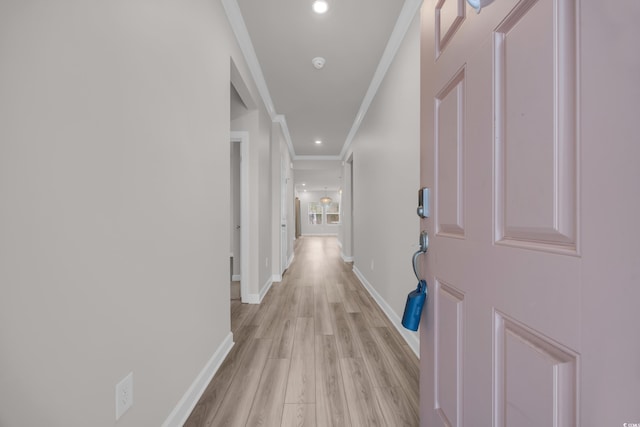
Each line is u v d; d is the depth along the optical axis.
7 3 0.62
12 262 0.62
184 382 1.39
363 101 3.73
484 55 0.70
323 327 2.53
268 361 1.92
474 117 0.75
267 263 3.91
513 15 0.61
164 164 1.21
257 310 3.01
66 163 0.74
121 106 0.94
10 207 0.62
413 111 2.06
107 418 0.88
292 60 2.76
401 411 1.42
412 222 2.08
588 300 0.44
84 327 0.80
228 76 2.06
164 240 1.21
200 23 1.58
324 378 1.71
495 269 0.67
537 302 0.54
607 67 0.41
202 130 1.61
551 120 0.51
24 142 0.65
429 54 1.04
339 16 2.17
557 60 0.50
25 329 0.65
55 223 0.71
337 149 6.48
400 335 2.34
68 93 0.75
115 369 0.92
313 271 5.20
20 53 0.64
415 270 1.09
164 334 1.21
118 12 0.93
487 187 0.70
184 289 1.39
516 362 0.60
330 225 15.52
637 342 0.37
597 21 0.43
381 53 2.64
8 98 0.62
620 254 0.39
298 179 11.06
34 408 0.67
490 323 0.69
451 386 0.88
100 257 0.86
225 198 2.01
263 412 1.42
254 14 2.13
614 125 0.40
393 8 2.09
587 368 0.44
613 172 0.40
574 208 0.47
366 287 3.89
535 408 0.55
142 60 1.06
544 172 0.53
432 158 1.01
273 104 3.87
